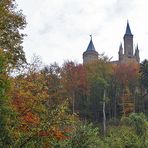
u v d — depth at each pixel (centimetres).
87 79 11894
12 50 2758
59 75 10488
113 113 11669
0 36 2730
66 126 2409
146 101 12456
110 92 12112
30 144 2220
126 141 4466
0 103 2038
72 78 11619
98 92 11750
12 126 2148
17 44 2798
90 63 12788
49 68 9806
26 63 2817
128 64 14112
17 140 2147
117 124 10094
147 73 12612
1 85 2027
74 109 11450
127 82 12556
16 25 2817
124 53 19438
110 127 9712
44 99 2430
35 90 2541
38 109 2338
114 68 13038
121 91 12269
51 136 2253
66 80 11406
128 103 11644
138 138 4603
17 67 2747
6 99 2050
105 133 8469
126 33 19712
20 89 2408
